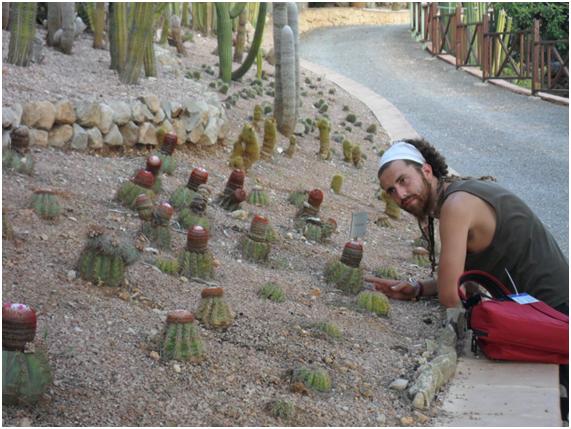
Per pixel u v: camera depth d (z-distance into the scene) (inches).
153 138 250.7
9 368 103.3
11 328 103.8
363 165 352.5
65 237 162.2
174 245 177.0
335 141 382.0
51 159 213.8
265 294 160.4
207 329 138.9
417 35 879.7
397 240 241.9
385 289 175.5
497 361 144.2
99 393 111.2
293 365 132.3
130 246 148.6
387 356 143.8
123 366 119.4
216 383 121.3
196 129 270.8
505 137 453.1
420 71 695.7
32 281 139.5
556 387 131.5
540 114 520.7
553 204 317.7
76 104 230.2
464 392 131.2
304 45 840.3
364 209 273.4
